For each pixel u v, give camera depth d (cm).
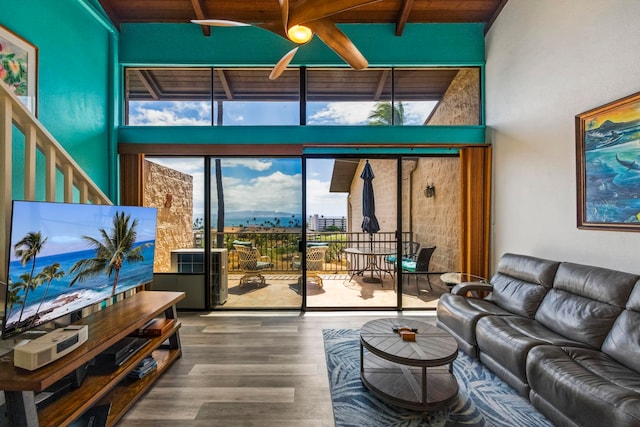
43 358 141
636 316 188
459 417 188
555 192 286
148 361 224
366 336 220
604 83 236
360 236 436
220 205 404
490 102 391
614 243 229
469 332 258
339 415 189
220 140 390
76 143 317
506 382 220
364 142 390
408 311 392
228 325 341
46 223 170
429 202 445
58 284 179
